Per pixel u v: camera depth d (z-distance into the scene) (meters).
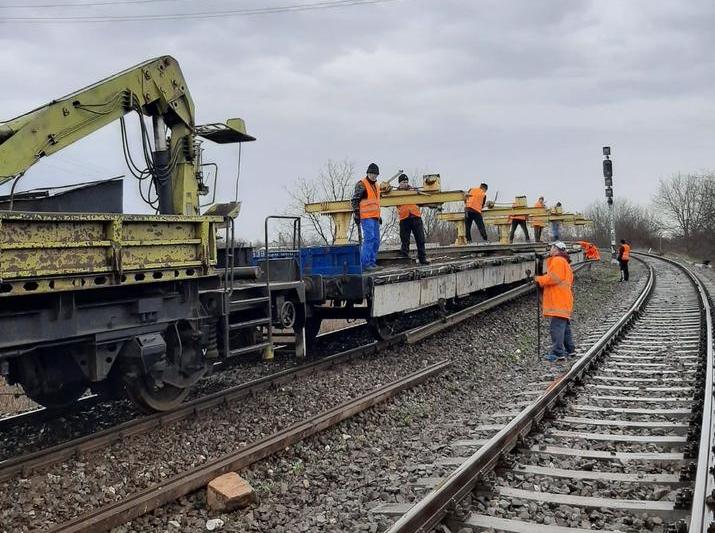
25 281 5.13
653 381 8.21
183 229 6.84
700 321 13.42
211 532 4.57
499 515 4.30
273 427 6.78
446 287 12.50
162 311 6.79
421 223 13.62
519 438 5.71
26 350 5.50
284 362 10.30
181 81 8.00
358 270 10.15
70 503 4.91
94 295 6.17
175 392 7.20
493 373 10.00
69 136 6.50
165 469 5.59
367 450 6.30
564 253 10.33
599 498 4.51
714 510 3.88
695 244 64.12
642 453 5.51
